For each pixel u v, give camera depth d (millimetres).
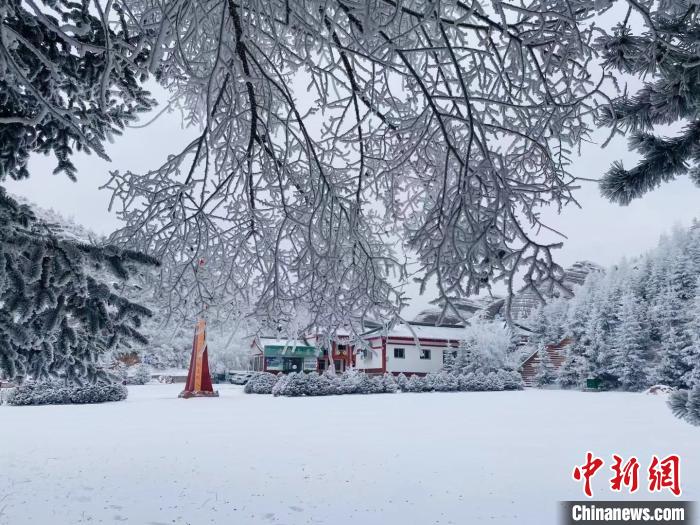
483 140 2400
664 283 31906
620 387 31953
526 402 19625
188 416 14039
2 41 2039
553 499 5625
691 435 10086
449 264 2279
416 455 7996
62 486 6090
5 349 3176
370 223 4801
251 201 4176
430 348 35438
